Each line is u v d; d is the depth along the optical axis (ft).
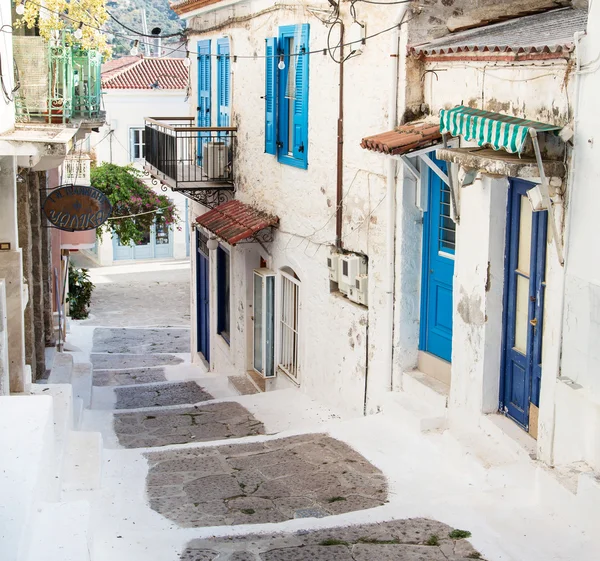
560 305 21.44
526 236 24.32
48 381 41.65
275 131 41.22
